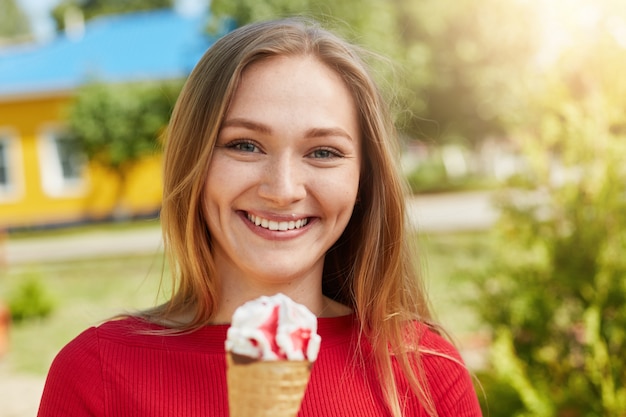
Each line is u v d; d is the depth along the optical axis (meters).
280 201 1.69
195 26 23.06
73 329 9.09
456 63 21.42
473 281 4.85
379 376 1.91
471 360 5.80
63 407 1.78
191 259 1.86
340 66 1.82
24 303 9.73
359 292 2.00
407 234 2.26
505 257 4.78
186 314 1.98
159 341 1.85
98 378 1.79
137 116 19.38
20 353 8.16
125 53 22.09
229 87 1.72
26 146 20.98
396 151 2.08
